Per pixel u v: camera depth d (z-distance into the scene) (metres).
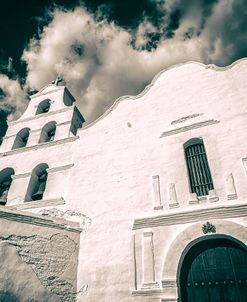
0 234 7.11
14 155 12.75
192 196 7.93
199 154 9.10
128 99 11.73
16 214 7.63
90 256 8.30
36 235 7.81
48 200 10.16
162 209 8.12
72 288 7.82
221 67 10.39
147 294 6.92
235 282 6.79
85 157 10.87
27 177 11.53
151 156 9.51
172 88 10.98
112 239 8.32
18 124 14.39
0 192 12.19
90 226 8.93
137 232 8.02
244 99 9.12
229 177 7.78
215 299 6.76
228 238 6.98
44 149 12.19
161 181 8.73
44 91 15.52
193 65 11.17
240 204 7.13
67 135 12.34
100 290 7.57
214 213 7.30
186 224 7.50
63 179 10.65
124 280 7.44
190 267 7.39
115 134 10.91
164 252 7.34
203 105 9.77
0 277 6.63
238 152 8.11
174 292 6.61
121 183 9.41
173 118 10.05
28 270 7.21
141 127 10.51
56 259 7.91
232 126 8.72
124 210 8.73
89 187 9.88
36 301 6.99
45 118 13.82
